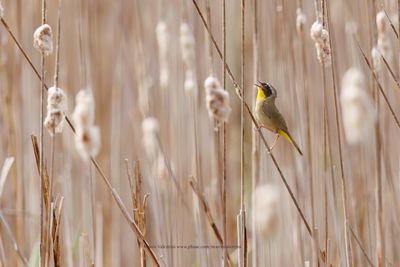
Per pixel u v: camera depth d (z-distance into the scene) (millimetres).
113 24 14164
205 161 12961
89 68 12297
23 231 11156
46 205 7637
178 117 12781
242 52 7938
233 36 16891
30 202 12273
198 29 12945
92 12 12734
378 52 8281
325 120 8336
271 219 5441
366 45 11195
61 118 7355
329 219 10938
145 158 13508
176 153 12609
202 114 13055
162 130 13000
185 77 13062
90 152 6570
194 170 11734
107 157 13250
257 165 9664
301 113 10961
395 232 10617
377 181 8250
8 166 10062
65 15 14289
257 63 9961
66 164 11797
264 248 10766
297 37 11461
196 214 10062
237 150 16250
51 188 7465
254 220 9328
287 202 11555
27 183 12367
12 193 11945
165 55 12461
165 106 12953
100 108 13609
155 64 13719
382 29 9031
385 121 10336
